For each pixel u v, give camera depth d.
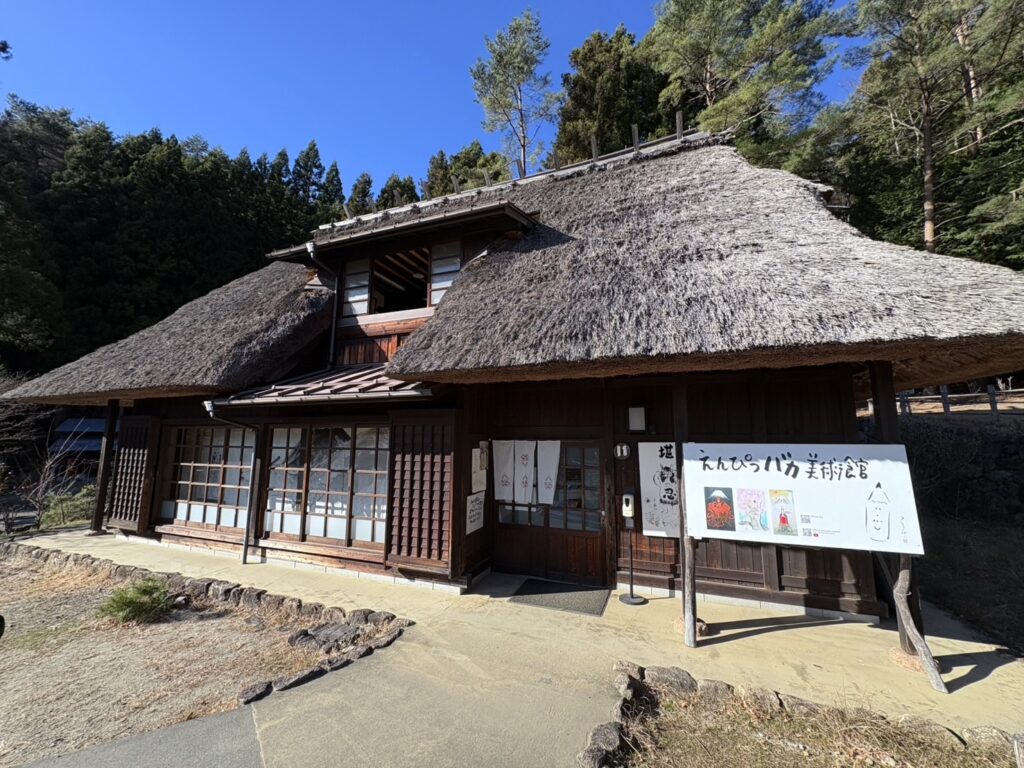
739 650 3.41
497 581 5.00
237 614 4.31
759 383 4.46
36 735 2.55
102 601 4.69
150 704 2.84
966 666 3.21
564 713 2.66
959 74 13.05
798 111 12.81
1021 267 12.02
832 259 3.62
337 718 2.63
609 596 4.55
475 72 19.00
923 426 9.69
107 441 7.73
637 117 15.98
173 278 21.22
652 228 4.96
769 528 3.40
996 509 8.28
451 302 5.00
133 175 21.69
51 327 16.05
